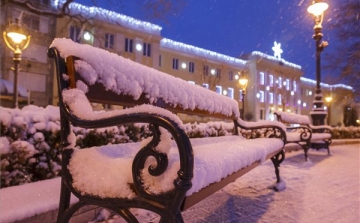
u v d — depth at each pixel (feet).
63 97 5.10
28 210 6.35
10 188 8.32
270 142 11.24
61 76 5.20
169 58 115.65
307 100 186.39
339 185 13.75
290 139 20.53
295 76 168.66
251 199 11.10
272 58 155.02
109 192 4.61
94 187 4.75
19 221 6.14
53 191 8.00
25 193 7.74
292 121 23.80
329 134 29.40
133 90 6.61
